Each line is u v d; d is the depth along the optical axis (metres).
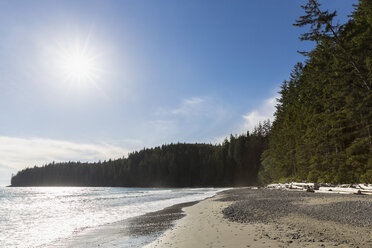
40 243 10.35
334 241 6.57
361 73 22.05
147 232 10.91
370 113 23.44
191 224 11.73
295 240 6.85
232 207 16.80
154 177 150.75
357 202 12.77
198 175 139.25
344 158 27.59
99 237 10.66
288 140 46.97
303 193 23.28
